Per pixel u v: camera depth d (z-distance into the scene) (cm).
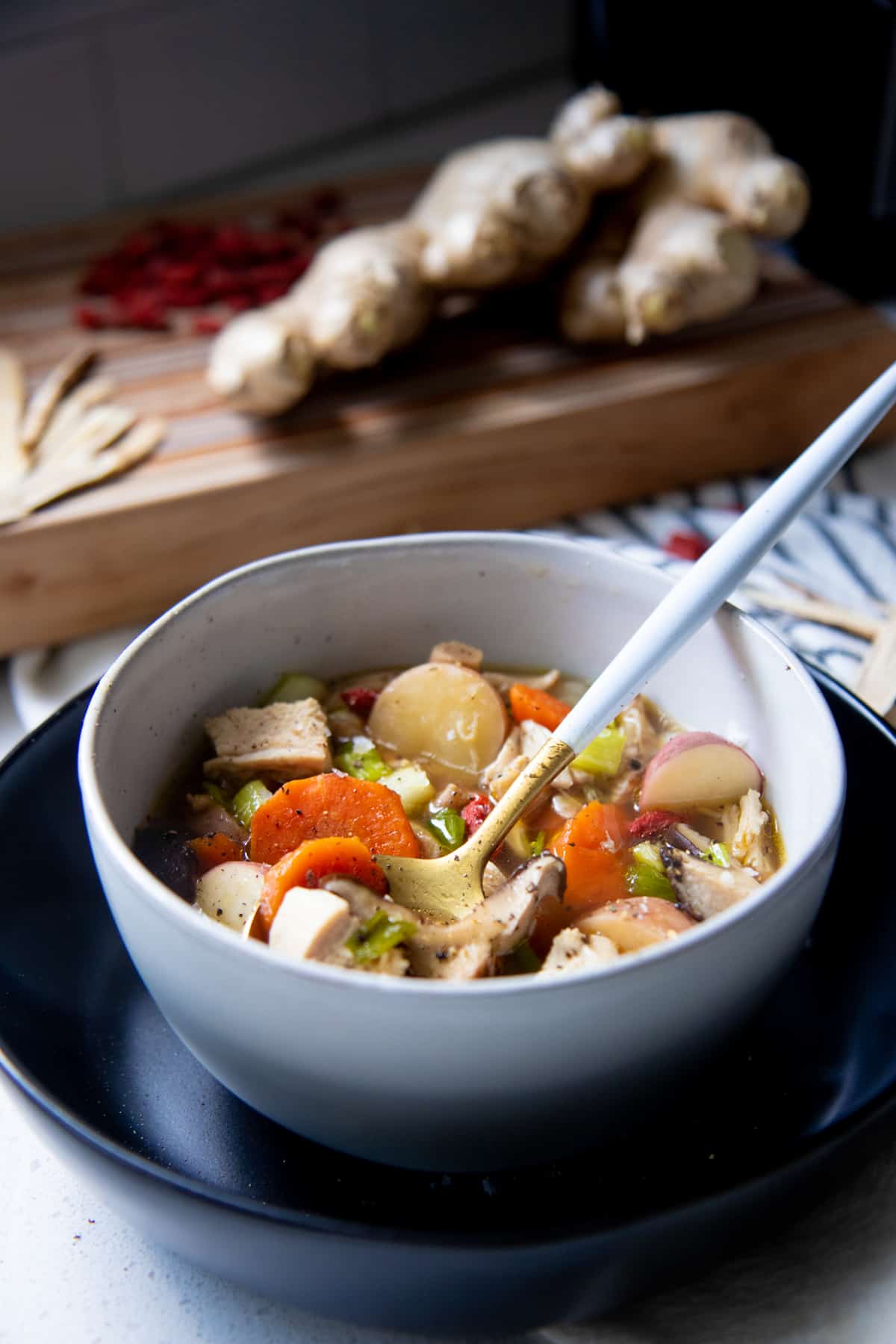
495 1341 35
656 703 41
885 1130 34
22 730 52
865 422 39
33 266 72
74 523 53
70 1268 36
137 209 85
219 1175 35
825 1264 35
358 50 89
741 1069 37
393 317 58
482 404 59
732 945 32
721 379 60
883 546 54
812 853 33
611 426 59
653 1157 35
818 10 62
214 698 41
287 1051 32
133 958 35
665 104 73
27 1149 39
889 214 64
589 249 62
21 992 37
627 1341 35
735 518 58
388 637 42
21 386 61
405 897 36
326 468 56
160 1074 37
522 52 96
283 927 33
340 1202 34
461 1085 32
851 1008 37
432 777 41
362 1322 34
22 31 78
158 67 83
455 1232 32
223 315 67
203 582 56
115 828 34
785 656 38
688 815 39
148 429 58
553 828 39
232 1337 35
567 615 42
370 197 79
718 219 59
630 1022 31
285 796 37
